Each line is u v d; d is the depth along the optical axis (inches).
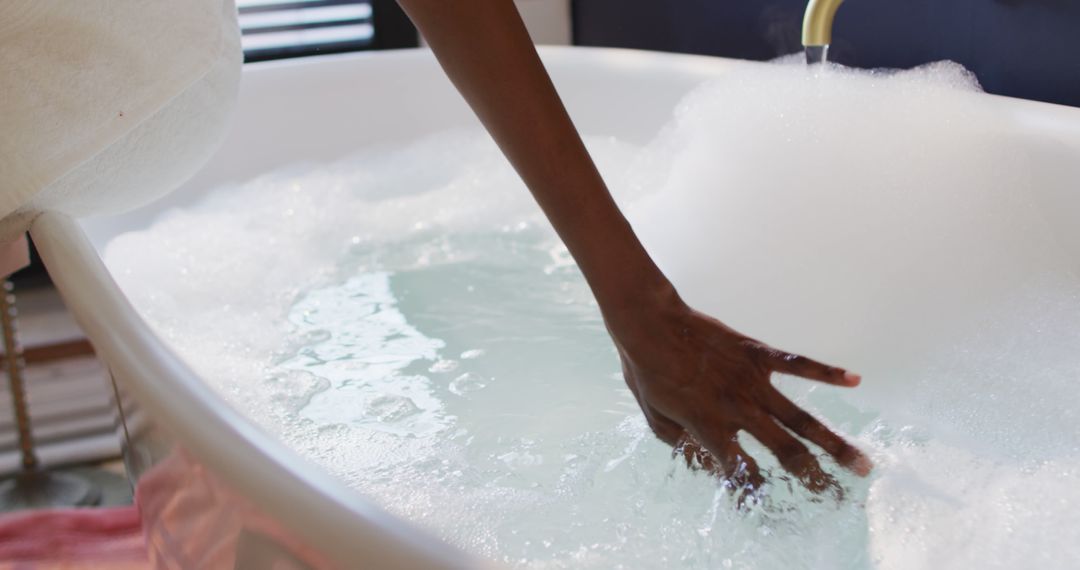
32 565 49.8
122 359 23.4
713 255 47.8
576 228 25.6
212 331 45.2
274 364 42.2
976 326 37.9
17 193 30.1
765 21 63.6
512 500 29.7
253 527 18.1
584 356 41.6
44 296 79.4
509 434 35.0
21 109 29.3
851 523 27.5
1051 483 29.2
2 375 70.4
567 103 62.1
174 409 21.0
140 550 51.1
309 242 55.4
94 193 34.6
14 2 28.0
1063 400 33.4
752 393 25.8
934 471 30.8
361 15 83.7
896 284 40.7
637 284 25.8
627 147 59.7
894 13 54.1
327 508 17.0
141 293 45.5
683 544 27.2
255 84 59.0
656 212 52.1
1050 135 38.3
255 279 50.4
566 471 31.9
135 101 30.9
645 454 32.3
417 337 44.3
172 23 31.0
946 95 42.3
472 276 51.3
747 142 47.9
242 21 80.9
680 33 71.2
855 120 44.1
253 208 56.5
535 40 81.4
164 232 51.0
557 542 27.5
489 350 42.6
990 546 26.9
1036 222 38.2
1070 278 36.9
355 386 39.8
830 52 58.7
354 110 61.7
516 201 58.4
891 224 41.6
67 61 29.4
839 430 34.9
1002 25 48.1
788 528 26.9
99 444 63.3
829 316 42.3
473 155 61.2
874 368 39.8
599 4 79.0
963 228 39.6
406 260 53.9
